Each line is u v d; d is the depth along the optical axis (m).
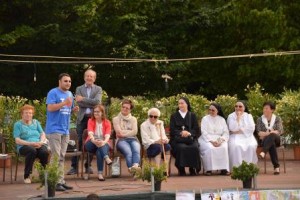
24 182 12.63
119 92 23.48
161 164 12.69
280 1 23.44
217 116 14.16
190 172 13.82
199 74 24.08
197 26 23.48
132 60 20.92
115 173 13.23
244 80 23.83
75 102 14.09
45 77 22.80
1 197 11.13
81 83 23.06
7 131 15.51
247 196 10.95
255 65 23.30
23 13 22.34
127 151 13.08
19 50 22.45
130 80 23.16
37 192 11.53
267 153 15.10
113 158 13.33
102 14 22.20
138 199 11.13
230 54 23.41
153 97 23.17
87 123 13.37
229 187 11.69
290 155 16.81
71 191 11.48
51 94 11.50
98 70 22.77
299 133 16.25
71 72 22.52
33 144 12.46
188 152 13.54
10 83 22.27
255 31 23.22
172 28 23.08
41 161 12.57
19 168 15.05
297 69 22.91
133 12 22.47
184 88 24.12
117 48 22.34
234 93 24.17
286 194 11.05
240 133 14.11
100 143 12.72
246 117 14.14
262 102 17.12
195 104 17.03
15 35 21.30
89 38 22.14
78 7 21.39
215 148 13.73
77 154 13.02
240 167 11.42
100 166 12.79
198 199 11.09
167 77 20.55
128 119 13.37
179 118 13.96
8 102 16.25
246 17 23.06
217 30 23.70
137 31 22.33
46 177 10.80
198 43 23.64
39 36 21.73
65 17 22.61
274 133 13.71
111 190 11.55
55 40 21.56
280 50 22.94
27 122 12.80
